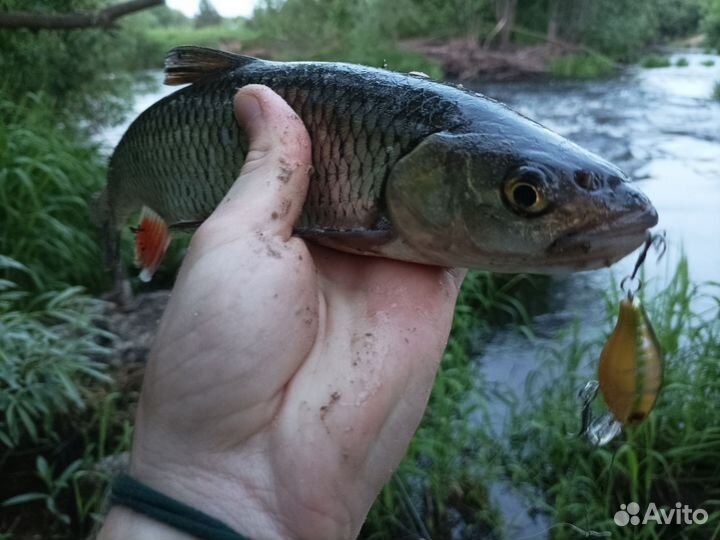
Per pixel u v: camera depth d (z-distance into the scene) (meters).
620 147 1.11
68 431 0.38
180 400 0.17
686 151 1.08
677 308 0.54
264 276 0.17
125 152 0.27
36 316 0.45
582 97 1.60
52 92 0.84
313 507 0.17
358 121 0.20
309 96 0.21
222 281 0.17
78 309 0.46
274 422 0.17
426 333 0.19
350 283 0.20
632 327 0.17
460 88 0.20
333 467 0.17
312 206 0.21
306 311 0.18
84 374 0.41
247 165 0.19
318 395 0.17
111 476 0.35
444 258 0.19
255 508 0.17
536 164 0.17
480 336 0.54
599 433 0.19
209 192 0.24
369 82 0.20
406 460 0.37
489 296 0.58
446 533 0.36
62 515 0.34
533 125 0.19
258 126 0.20
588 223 0.17
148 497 0.16
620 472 0.37
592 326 0.55
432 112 0.19
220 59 0.24
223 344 0.17
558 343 0.51
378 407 0.18
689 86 1.75
